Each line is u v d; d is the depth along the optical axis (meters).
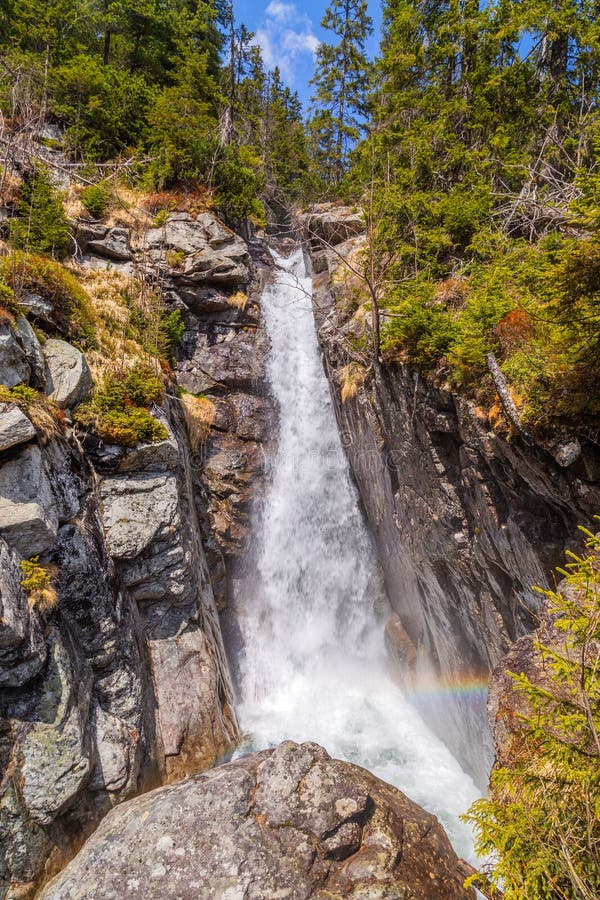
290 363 20.14
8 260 10.80
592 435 6.21
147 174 19.72
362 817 6.02
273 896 5.09
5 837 6.58
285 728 13.46
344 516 18.06
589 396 6.05
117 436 10.81
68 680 7.96
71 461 9.87
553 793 3.68
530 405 6.71
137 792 8.64
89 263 15.66
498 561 8.67
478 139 16.03
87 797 7.88
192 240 18.72
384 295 13.73
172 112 20.08
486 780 10.13
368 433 14.77
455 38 17.02
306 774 6.34
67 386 10.37
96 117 20.11
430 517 10.89
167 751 10.00
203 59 21.77
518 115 15.58
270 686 15.81
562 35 14.40
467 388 8.45
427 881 5.54
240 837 5.66
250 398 18.64
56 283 11.54
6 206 13.56
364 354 14.34
